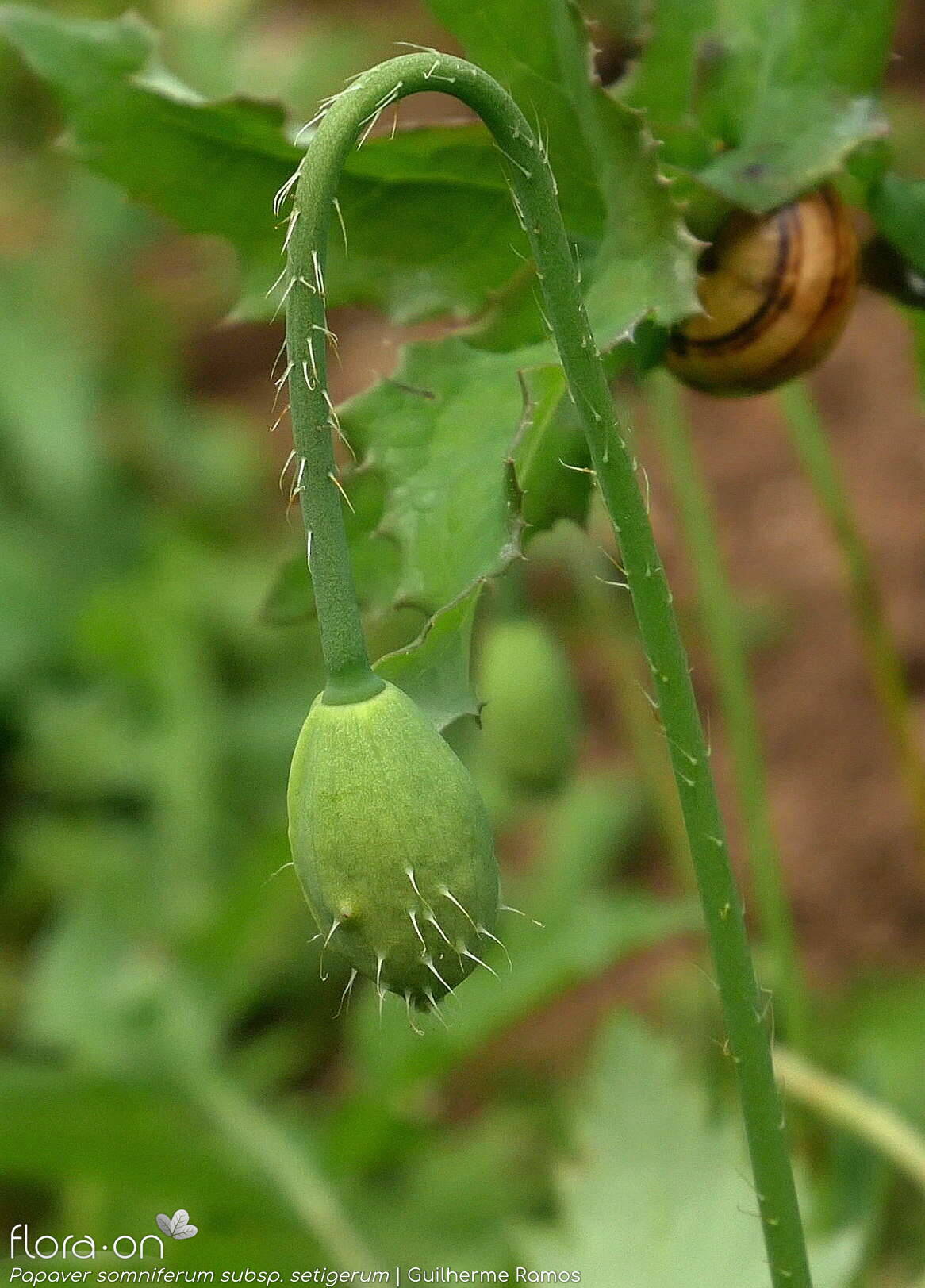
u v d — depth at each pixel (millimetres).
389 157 261
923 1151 337
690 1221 334
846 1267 328
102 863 578
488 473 254
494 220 267
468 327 258
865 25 261
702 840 238
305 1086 559
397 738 228
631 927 394
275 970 553
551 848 553
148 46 270
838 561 659
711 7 265
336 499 228
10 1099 358
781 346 263
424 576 252
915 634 625
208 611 666
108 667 623
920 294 279
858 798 594
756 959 502
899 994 496
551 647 431
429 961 228
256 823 601
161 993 454
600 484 232
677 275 246
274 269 279
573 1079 531
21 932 596
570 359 230
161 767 590
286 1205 392
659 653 235
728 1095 472
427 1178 461
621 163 246
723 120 267
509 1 248
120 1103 367
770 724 629
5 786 636
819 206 263
